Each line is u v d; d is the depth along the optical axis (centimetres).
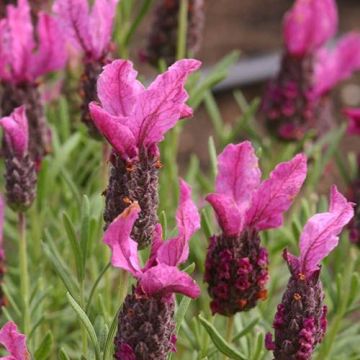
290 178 40
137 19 55
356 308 49
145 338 37
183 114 39
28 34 48
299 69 57
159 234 37
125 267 37
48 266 57
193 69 37
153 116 38
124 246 36
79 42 46
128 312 37
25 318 46
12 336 38
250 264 40
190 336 49
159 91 38
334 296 50
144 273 37
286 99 57
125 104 38
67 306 56
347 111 54
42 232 57
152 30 56
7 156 45
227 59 56
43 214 54
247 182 40
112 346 41
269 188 40
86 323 39
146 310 37
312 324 39
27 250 57
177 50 56
